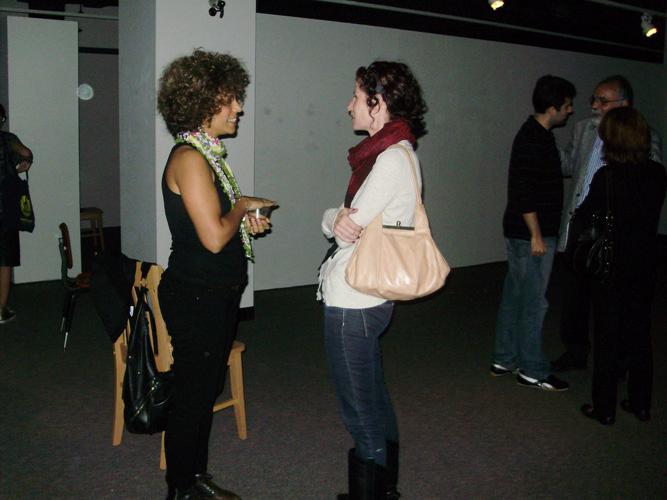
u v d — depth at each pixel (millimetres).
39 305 5406
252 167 5086
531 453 3006
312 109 6246
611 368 3238
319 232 6477
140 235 5074
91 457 2885
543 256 3607
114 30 9664
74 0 7543
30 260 6098
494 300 6086
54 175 6094
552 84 3424
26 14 8148
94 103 9656
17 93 5809
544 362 3791
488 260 7863
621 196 3002
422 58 6887
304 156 6266
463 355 4461
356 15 7832
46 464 2807
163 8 4496
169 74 2162
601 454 3000
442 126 7160
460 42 7141
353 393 2191
